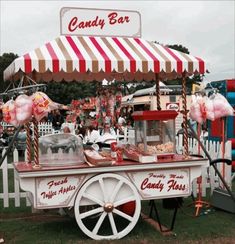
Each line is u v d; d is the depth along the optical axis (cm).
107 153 568
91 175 501
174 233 540
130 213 525
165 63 518
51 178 486
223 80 934
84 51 518
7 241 516
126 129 1305
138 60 506
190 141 838
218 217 625
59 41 544
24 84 520
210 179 776
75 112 1421
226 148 756
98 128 1005
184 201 725
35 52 498
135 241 507
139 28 593
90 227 562
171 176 532
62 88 2356
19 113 483
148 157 516
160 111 540
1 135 1362
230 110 608
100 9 573
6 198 701
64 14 558
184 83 565
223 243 505
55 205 488
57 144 511
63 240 514
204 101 608
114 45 554
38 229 568
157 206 693
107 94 765
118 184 507
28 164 531
